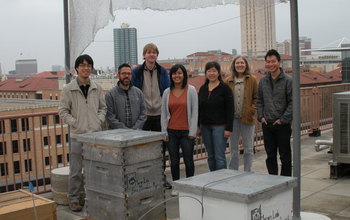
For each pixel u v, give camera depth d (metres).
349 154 5.95
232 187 2.78
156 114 5.62
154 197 3.75
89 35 4.46
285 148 4.95
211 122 5.26
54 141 5.89
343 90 10.78
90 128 4.78
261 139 8.88
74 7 4.53
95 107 4.84
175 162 5.39
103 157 3.65
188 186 2.91
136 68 5.62
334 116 6.05
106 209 3.71
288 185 2.92
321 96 10.09
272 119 4.92
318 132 9.93
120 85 5.17
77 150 4.80
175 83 5.25
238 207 2.66
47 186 5.91
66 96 4.79
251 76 5.64
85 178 3.88
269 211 2.79
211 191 2.77
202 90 5.36
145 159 3.66
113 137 3.62
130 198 3.56
